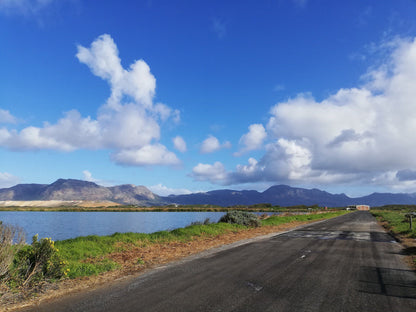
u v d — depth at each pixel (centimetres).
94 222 5516
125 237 1384
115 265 892
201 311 486
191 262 927
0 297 583
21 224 4934
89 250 1095
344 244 1361
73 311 502
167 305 517
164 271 802
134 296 577
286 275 741
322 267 841
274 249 1202
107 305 526
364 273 766
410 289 618
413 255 1062
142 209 15700
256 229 2203
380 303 528
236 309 494
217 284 656
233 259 973
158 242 1406
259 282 672
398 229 2106
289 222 3150
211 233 1773
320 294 579
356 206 14775
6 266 644
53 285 677
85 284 687
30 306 538
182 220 6081
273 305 514
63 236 2970
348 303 527
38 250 736
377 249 1207
